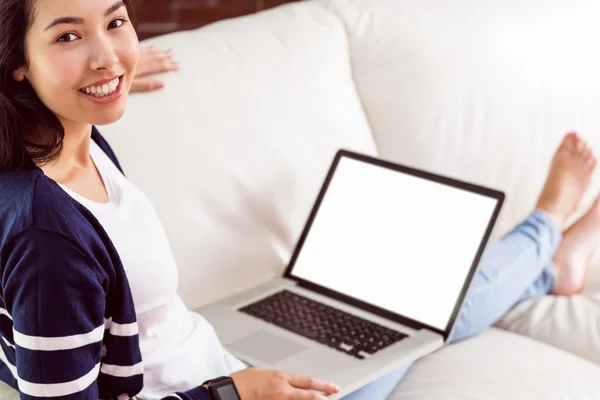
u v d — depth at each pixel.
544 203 2.07
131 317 1.19
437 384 1.64
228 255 1.76
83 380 1.10
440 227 1.75
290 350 1.59
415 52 2.08
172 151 1.70
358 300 1.75
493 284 1.87
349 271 1.79
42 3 1.07
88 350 1.11
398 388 1.66
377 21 2.09
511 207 2.13
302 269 1.83
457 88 2.08
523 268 1.94
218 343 1.50
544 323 1.89
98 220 1.19
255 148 1.81
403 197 1.81
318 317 1.70
